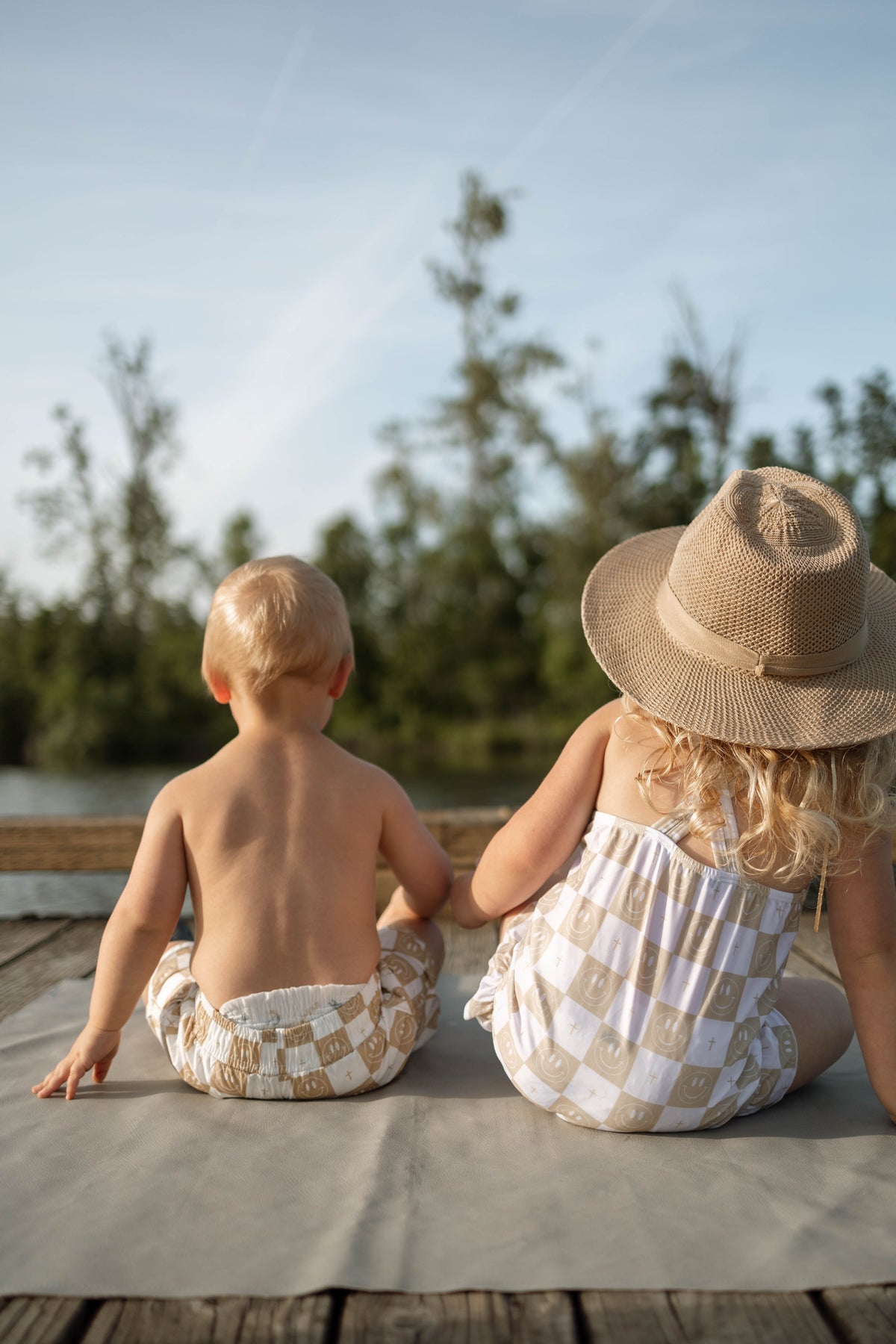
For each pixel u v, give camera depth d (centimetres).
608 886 128
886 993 128
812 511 128
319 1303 89
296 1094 137
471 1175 115
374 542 2894
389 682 2762
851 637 126
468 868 273
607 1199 109
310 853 141
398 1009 146
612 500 2545
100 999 140
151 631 2661
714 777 125
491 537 2812
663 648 132
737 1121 133
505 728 2666
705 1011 124
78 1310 88
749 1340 85
